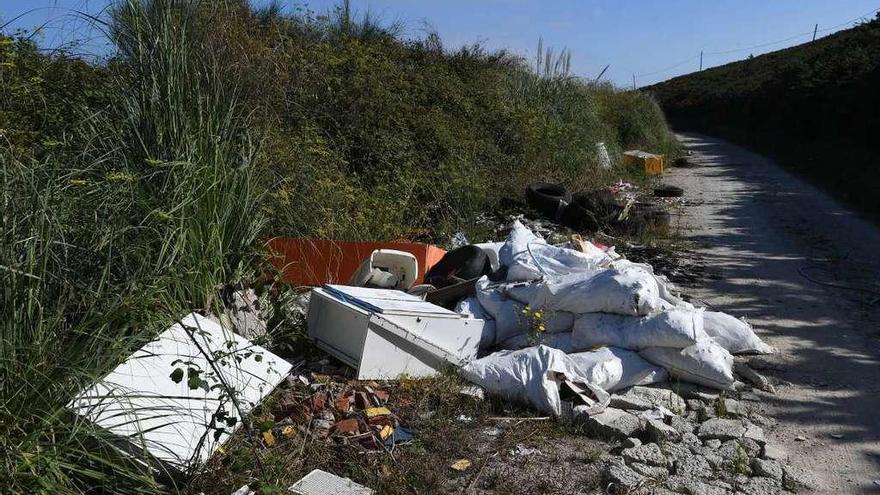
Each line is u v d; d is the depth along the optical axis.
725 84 61.62
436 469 4.09
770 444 4.75
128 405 3.62
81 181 4.36
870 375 5.94
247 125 6.09
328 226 7.33
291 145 8.31
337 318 5.16
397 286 6.35
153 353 3.89
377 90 11.59
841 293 8.35
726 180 20.08
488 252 6.92
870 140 23.23
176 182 4.89
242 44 7.81
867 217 13.59
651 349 5.50
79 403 3.36
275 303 5.40
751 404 5.36
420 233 9.13
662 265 9.45
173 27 5.45
